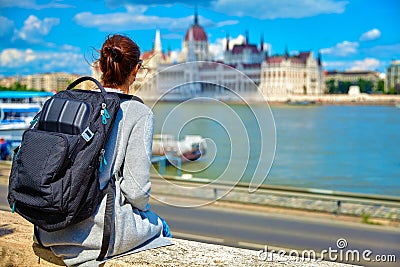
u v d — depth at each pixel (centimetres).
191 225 1239
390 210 1518
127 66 304
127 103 290
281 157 6744
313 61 16912
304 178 5091
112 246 291
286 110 15612
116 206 288
